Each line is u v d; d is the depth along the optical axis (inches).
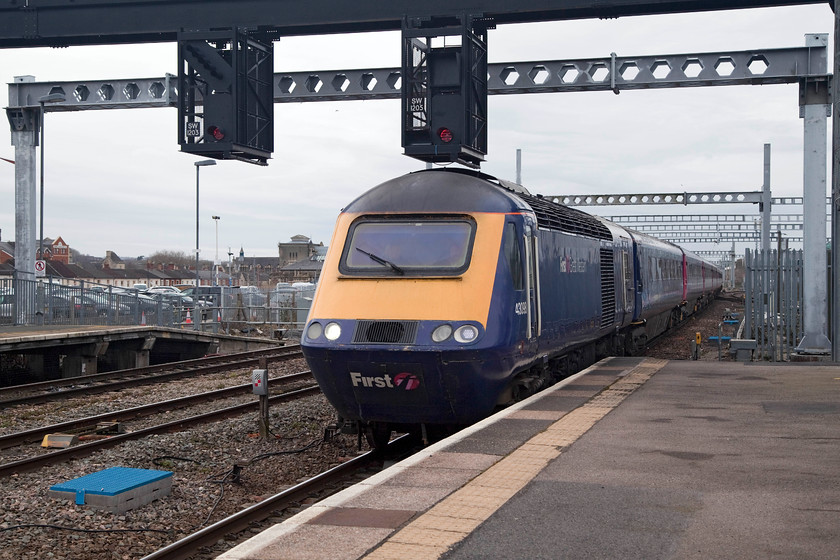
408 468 303.0
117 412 602.5
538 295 494.6
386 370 425.7
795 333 866.8
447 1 773.9
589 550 214.1
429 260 443.2
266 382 533.6
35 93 1105.4
